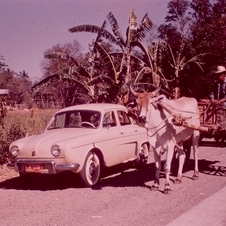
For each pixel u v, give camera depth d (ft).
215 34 92.94
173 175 35.01
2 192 29.94
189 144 37.47
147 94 27.81
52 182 33.53
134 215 23.27
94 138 31.45
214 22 94.58
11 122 59.00
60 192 29.48
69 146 29.27
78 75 58.39
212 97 35.73
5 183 33.37
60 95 142.20
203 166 39.06
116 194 28.48
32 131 50.06
